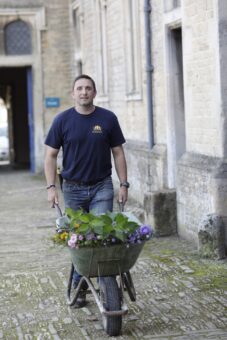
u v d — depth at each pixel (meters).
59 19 22.19
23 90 29.19
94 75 18.31
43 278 8.66
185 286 8.05
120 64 15.57
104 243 6.23
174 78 11.73
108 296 6.37
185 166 10.37
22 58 22.23
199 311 7.13
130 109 14.86
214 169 9.34
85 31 19.36
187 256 9.48
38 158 23.06
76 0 20.69
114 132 7.12
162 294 7.77
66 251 10.23
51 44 22.27
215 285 8.03
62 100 22.52
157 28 12.35
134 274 8.66
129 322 6.86
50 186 7.08
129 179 14.79
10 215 14.13
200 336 6.41
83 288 7.29
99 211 7.02
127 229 6.27
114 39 16.06
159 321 6.87
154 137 12.95
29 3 21.97
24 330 6.75
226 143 9.32
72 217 6.39
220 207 9.27
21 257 9.97
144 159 13.36
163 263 9.16
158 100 12.59
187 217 10.41
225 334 6.44
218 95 9.28
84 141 7.00
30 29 22.19
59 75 22.39
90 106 7.05
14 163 29.81
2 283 8.50
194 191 10.06
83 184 7.10
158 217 10.84
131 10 14.70
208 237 9.26
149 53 12.76
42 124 22.64
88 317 7.04
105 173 7.15
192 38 10.06
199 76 9.91
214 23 9.26
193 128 10.30
